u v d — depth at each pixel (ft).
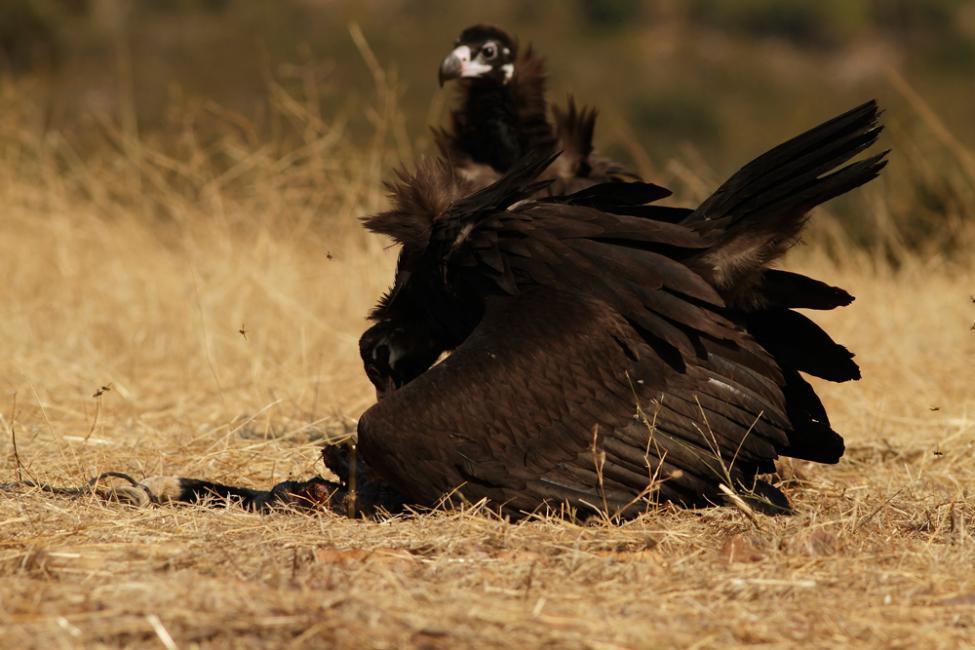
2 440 48.42
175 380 60.13
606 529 35.94
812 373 41.09
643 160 84.33
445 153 55.77
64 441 48.24
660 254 39.32
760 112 245.45
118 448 47.75
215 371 58.80
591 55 277.64
